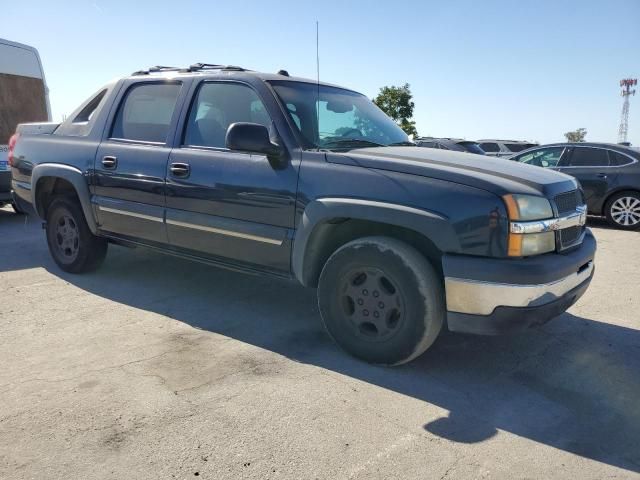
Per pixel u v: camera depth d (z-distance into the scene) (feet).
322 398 9.73
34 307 14.24
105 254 17.33
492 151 62.59
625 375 11.09
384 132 14.35
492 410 9.55
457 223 9.77
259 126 11.48
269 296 15.69
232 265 13.24
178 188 13.51
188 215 13.43
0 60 29.35
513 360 11.67
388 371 10.94
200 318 13.75
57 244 17.63
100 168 15.33
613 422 9.27
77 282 16.56
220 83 13.57
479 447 8.39
